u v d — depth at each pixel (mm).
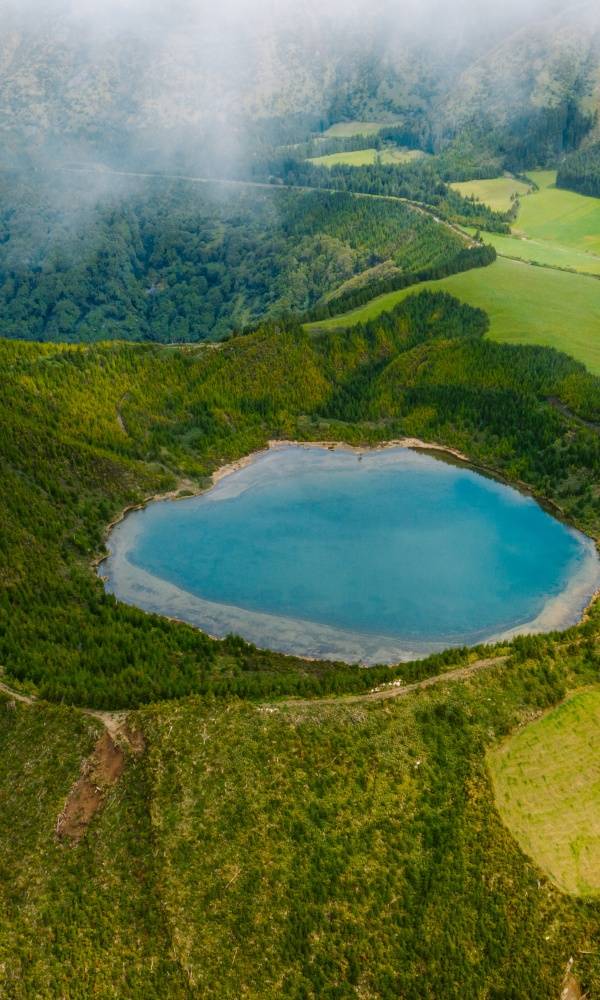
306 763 81688
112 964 67375
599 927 71750
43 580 118750
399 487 159000
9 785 78938
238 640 110062
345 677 94750
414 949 70250
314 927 70625
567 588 125062
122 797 77812
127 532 144000
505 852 76312
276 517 148375
